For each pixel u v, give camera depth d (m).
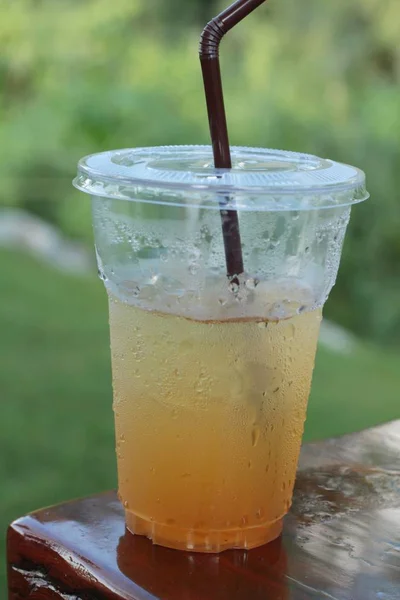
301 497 0.54
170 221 0.47
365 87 2.93
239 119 2.61
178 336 0.48
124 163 0.51
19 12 3.06
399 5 2.94
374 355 2.07
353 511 0.53
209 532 0.49
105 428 1.49
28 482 1.29
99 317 2.06
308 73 2.94
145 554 0.49
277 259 0.48
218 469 0.49
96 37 3.12
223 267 0.48
